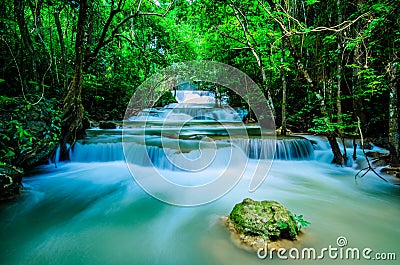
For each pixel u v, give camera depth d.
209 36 9.83
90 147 6.21
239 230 2.62
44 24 7.97
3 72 5.38
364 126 7.45
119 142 6.37
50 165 5.53
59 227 3.14
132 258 2.49
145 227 3.14
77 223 3.26
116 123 10.41
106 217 3.44
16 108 4.21
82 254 2.55
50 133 4.71
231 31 9.12
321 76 6.61
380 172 5.20
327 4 5.85
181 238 2.78
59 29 6.11
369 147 6.87
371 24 3.65
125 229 3.10
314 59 6.96
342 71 6.11
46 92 6.22
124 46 9.91
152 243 2.75
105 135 7.50
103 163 6.10
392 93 4.86
